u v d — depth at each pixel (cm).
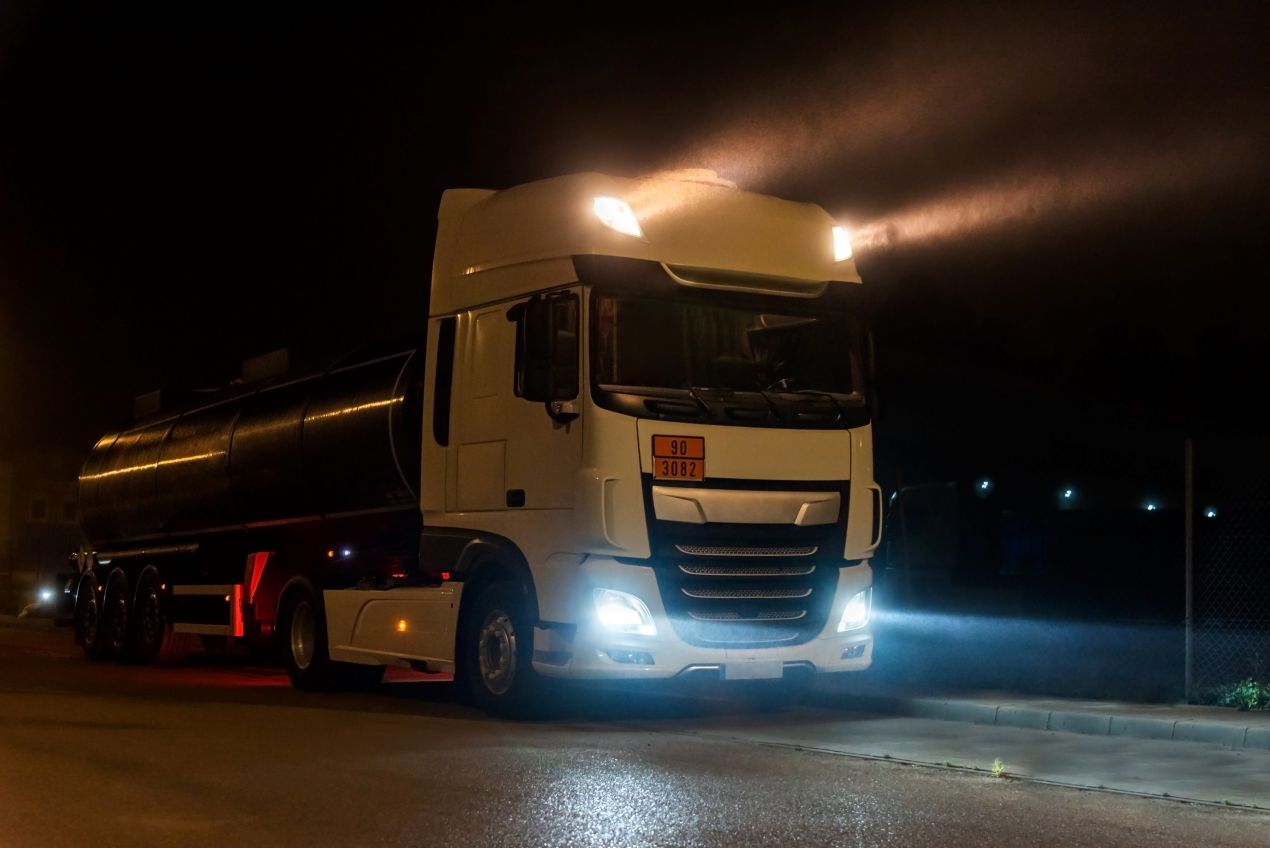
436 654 1232
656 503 1068
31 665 1942
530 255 1138
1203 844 673
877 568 1817
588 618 1060
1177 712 1093
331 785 815
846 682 1326
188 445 1792
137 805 750
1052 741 1035
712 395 1107
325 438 1421
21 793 786
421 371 1270
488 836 673
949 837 682
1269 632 1625
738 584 1099
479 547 1159
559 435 1088
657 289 1105
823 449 1144
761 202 1193
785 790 810
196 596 1764
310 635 1449
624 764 905
